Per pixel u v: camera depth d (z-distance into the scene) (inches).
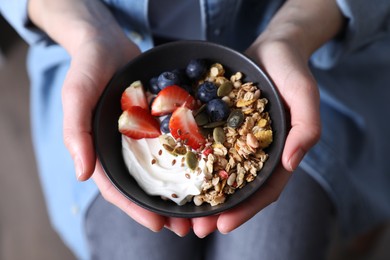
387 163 22.0
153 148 14.3
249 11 17.7
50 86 20.9
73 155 13.4
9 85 31.2
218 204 13.2
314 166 17.7
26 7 17.1
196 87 15.3
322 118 18.7
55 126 20.3
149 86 15.1
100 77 14.8
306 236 17.5
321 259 17.9
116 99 14.7
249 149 13.5
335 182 17.9
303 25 15.8
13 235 27.4
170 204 13.5
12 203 28.2
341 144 18.8
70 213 19.4
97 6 16.9
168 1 17.1
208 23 17.1
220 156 13.7
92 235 18.1
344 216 19.0
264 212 17.7
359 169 20.1
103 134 14.0
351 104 19.1
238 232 17.9
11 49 31.8
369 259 25.8
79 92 14.2
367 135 19.6
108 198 14.2
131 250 17.8
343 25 17.0
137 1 16.6
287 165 13.0
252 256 17.5
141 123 14.3
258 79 14.4
